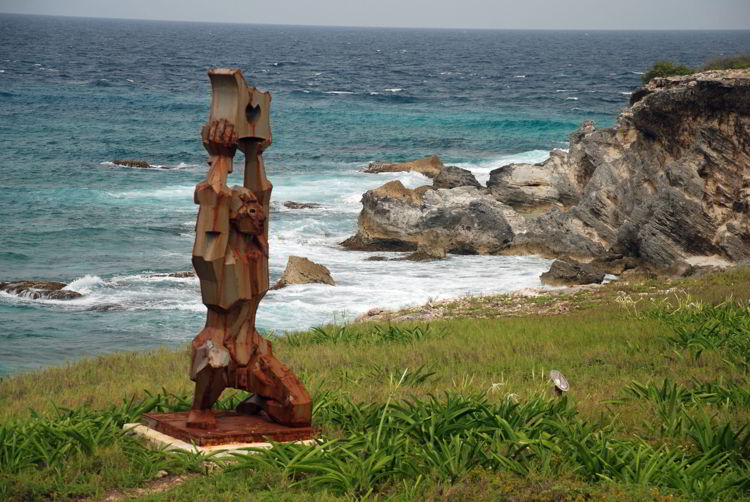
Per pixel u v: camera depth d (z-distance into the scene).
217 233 11.18
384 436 11.20
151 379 18.34
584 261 41.84
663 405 13.27
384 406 13.13
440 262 42.00
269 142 11.71
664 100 39.88
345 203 56.31
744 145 37.47
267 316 31.97
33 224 48.84
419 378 16.59
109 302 34.34
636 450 11.03
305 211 53.34
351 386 15.97
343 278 38.44
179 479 10.49
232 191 11.29
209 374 11.39
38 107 110.12
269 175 67.31
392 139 91.50
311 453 10.68
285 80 179.38
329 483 10.05
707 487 9.70
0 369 25.97
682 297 26.61
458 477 10.10
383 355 19.97
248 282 11.41
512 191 51.12
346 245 45.34
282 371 11.79
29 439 11.21
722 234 36.84
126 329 30.84
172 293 35.81
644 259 38.69
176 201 56.81
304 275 37.16
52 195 57.47
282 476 10.22
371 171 70.00
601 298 28.80
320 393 14.23
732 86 37.31
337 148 84.50
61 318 32.12
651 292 29.14
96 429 11.97
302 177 66.75
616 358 18.56
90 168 69.50
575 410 12.91
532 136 94.25
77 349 28.45
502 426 11.54
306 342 22.88
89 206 54.34
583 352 19.42
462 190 46.78
